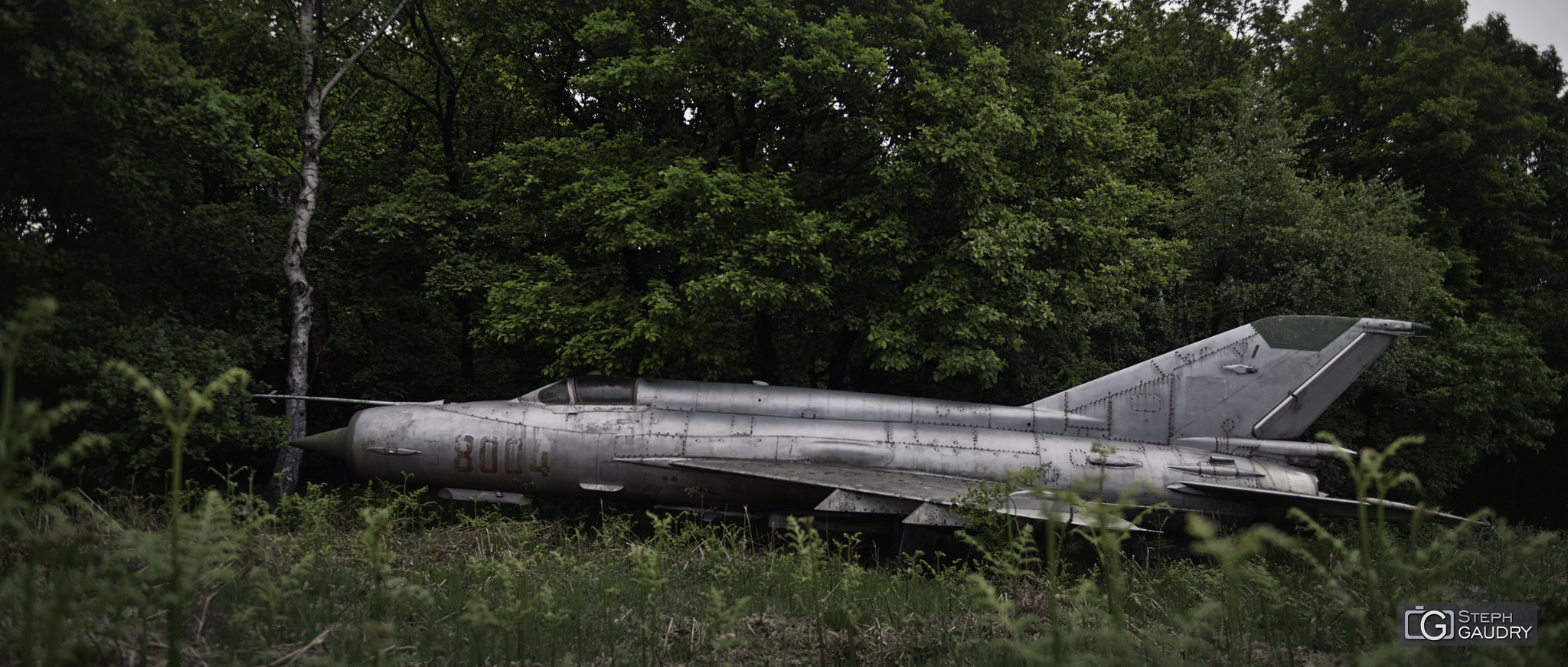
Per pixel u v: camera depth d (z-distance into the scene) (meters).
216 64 16.83
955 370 15.03
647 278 17.69
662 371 16.44
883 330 15.38
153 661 4.31
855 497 11.12
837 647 5.98
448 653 5.34
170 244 14.04
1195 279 21.94
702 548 9.56
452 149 21.23
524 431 12.70
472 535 9.42
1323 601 6.52
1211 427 13.03
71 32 9.81
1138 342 22.27
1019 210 17.61
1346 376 13.02
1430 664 3.55
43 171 11.37
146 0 14.32
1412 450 23.42
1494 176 28.16
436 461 12.70
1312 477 12.73
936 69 17.12
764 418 12.98
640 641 5.77
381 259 19.31
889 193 16.19
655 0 16.45
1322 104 30.03
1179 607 7.44
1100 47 27.28
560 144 17.22
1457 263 27.81
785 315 17.12
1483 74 28.17
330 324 20.44
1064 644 4.34
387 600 6.07
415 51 20.30
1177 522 12.33
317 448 13.73
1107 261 18.83
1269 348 13.16
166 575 3.66
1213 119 25.56
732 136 17.89
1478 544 10.27
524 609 5.25
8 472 2.89
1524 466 30.78
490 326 16.62
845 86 15.56
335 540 8.61
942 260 16.03
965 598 6.74
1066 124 18.28
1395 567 3.90
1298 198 20.20
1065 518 8.83
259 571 5.43
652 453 12.55
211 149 12.18
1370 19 29.95
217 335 13.04
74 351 11.04
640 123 19.42
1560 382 24.78
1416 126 27.41
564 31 19.16
